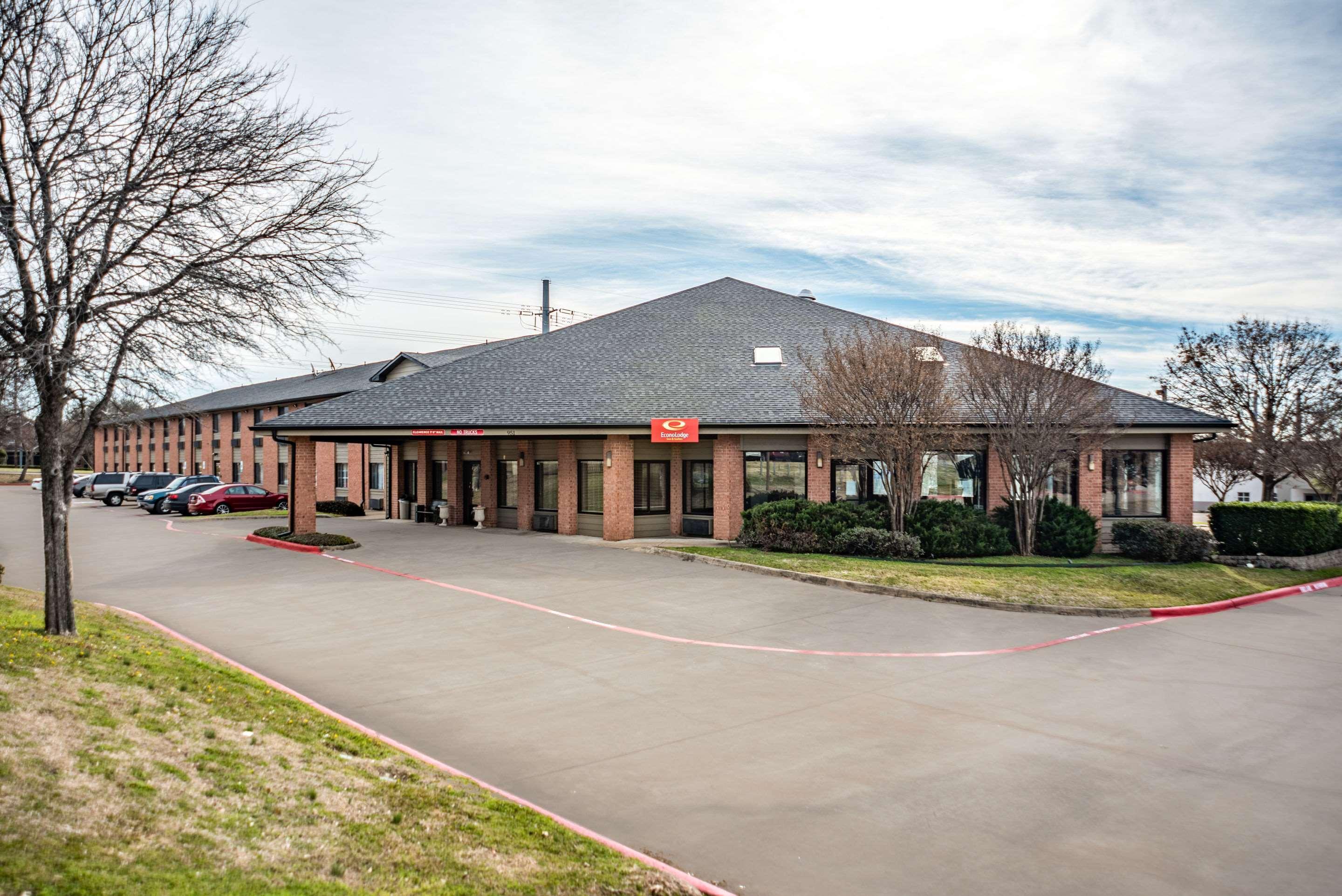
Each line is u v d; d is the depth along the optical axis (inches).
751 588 704.4
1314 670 481.4
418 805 266.2
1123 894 235.6
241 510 1577.3
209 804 238.1
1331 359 1299.2
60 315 402.3
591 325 1289.4
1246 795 303.4
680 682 441.7
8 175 401.1
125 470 2866.6
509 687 430.3
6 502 1892.2
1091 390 853.2
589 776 316.8
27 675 316.2
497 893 214.2
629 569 800.9
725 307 1327.5
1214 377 1396.4
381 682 436.5
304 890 200.1
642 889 226.5
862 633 555.8
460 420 994.1
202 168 443.8
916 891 236.5
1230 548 924.0
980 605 650.2
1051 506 909.8
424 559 866.8
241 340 459.8
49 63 422.3
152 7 443.2
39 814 207.0
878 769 324.5
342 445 1752.0
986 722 381.4
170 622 574.6
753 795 300.7
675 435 947.3
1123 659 503.8
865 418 845.2
